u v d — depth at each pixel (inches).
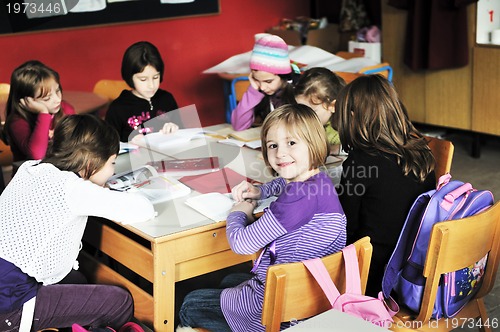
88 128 85.2
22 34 183.6
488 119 180.9
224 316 83.4
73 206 81.2
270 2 222.8
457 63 181.8
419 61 189.2
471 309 84.9
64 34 189.9
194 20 209.9
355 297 66.2
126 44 200.1
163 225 83.0
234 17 217.0
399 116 84.2
